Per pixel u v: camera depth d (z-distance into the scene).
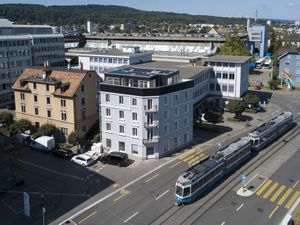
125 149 77.50
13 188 63.56
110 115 77.62
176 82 79.06
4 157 67.12
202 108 109.19
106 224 52.69
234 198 59.97
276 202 58.94
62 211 56.25
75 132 79.94
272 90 148.50
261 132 81.56
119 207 57.16
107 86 76.25
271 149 82.62
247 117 107.88
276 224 52.66
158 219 53.84
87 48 199.38
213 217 54.31
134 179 66.50
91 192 62.00
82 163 72.62
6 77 125.69
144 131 74.06
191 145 83.69
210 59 117.50
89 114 88.12
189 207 57.06
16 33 146.75
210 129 94.06
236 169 71.25
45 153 79.25
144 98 72.50
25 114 92.19
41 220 53.91
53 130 83.94
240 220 53.59
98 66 129.75
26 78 91.81
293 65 154.12
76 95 83.12
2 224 52.97
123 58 123.81
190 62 128.00
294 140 88.69
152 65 119.31
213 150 80.44
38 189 63.28
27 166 72.56
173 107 77.12
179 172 69.12
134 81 74.31
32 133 88.06
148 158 75.69
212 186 63.84
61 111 85.19
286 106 122.12
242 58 121.69
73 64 166.25
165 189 62.66
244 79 119.25
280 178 67.50
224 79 115.25
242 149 72.88
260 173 69.44
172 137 78.62
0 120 90.06
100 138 82.50
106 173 69.25
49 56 154.12
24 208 55.19
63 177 67.69
